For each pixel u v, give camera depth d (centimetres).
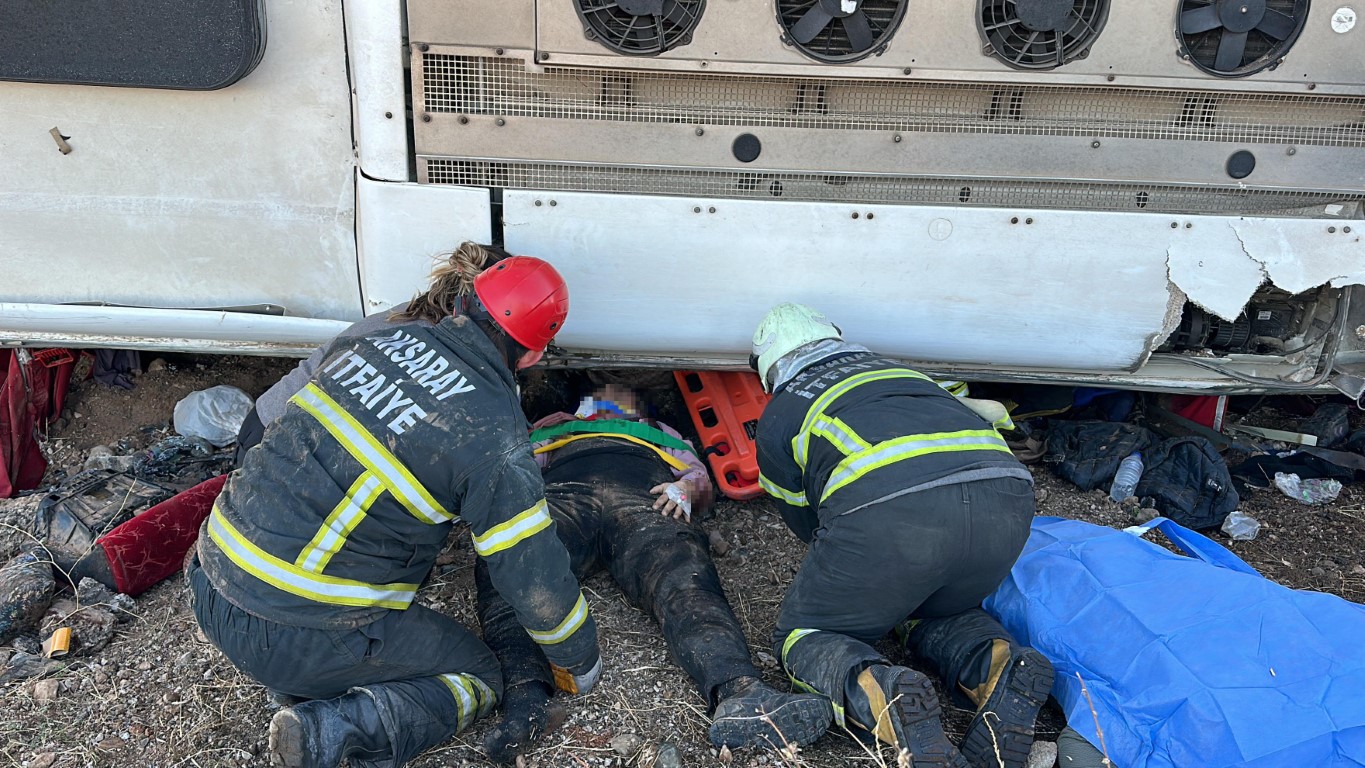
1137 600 233
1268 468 363
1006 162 281
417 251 281
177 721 227
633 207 277
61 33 249
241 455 249
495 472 188
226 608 192
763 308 294
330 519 187
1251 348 336
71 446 343
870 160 279
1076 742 213
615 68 263
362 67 263
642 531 270
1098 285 293
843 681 206
